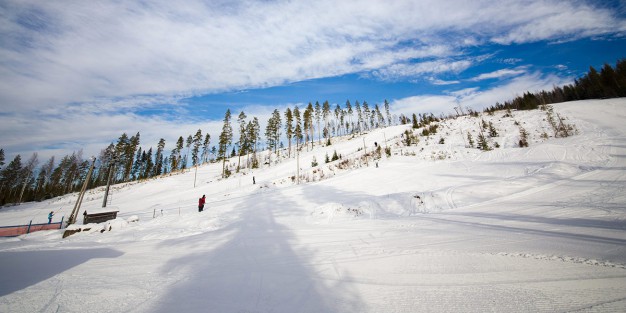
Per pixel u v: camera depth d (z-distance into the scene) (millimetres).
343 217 14625
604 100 44750
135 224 14711
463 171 24703
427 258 6070
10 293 4508
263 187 32719
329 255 7051
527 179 17406
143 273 5762
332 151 59781
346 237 9500
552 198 12602
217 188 40250
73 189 70938
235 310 3828
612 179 14383
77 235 12766
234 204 21484
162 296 4395
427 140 47312
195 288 4785
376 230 10578
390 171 30109
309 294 4402
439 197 16312
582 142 26562
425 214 13805
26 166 59875
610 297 3545
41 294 4465
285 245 8602
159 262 6758
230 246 8711
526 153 27312
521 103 56500
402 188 21922
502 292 3957
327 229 11516
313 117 85312
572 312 3223
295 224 13320
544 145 28312
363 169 34000
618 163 18359
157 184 52750
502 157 28266
